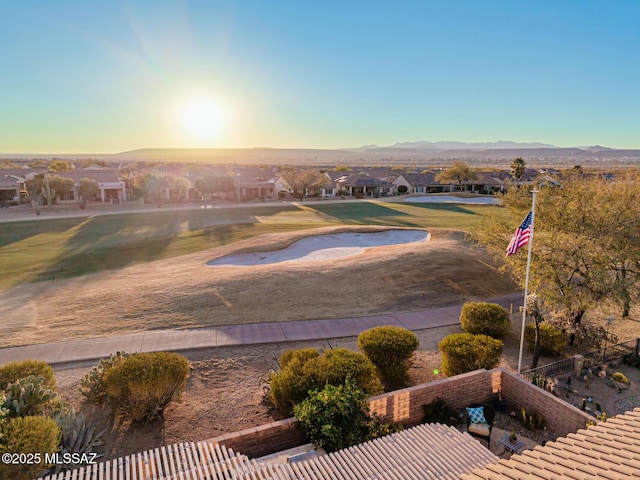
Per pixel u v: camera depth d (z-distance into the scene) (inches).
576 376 548.1
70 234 1652.3
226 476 277.1
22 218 2076.8
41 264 1152.8
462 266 979.3
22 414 355.6
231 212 2368.4
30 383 371.2
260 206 2689.5
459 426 419.8
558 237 617.9
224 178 3134.8
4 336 620.1
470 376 454.0
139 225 1876.2
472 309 657.0
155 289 829.8
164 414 433.4
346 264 986.1
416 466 289.1
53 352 567.8
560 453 246.2
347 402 371.6
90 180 2620.6
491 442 404.5
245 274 912.9
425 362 568.7
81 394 447.2
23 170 3117.6
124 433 401.4
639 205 631.2
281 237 1365.7
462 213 2335.1
